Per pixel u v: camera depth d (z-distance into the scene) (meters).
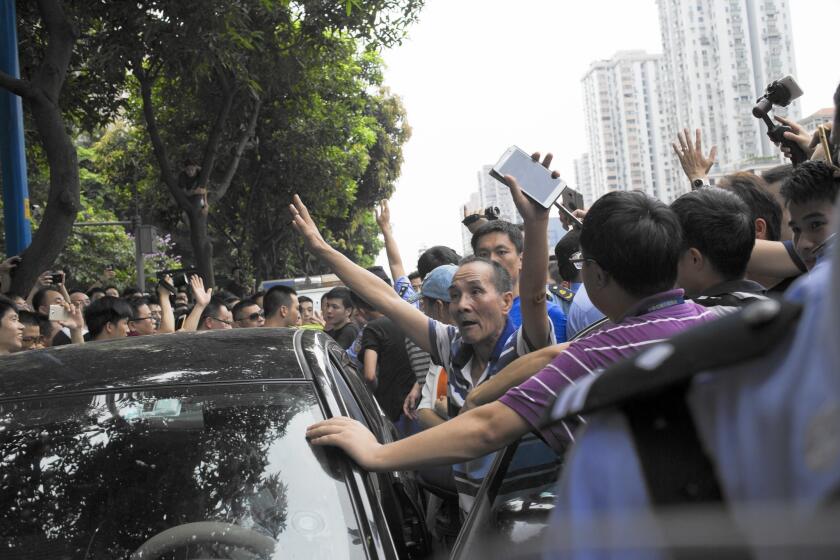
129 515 2.16
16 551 2.09
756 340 0.65
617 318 2.13
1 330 5.11
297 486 2.23
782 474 0.58
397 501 2.62
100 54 11.83
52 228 8.57
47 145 8.66
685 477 0.72
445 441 2.06
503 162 2.84
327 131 22.73
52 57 8.69
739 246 2.63
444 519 3.18
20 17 12.07
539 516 1.78
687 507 0.65
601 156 159.12
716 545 0.54
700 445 0.71
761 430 0.62
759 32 131.50
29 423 2.41
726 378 0.67
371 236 40.28
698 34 131.62
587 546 0.68
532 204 2.82
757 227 3.61
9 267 8.36
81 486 2.23
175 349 2.88
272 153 22.95
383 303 3.51
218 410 2.46
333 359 3.24
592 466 0.79
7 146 10.01
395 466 2.18
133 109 19.86
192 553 2.08
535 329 2.92
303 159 23.05
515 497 2.02
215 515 2.16
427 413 3.76
